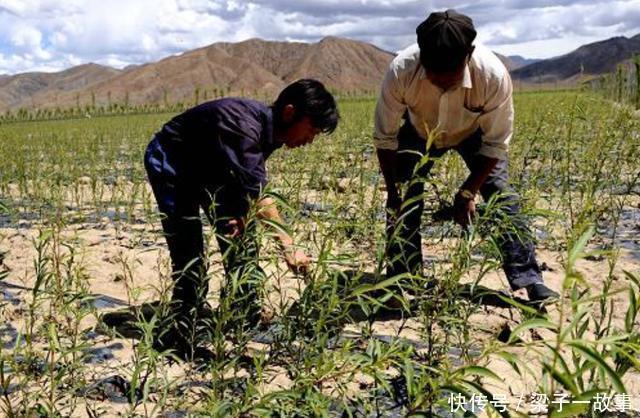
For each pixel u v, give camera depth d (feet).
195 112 10.88
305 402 8.53
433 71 10.37
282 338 9.93
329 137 44.55
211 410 8.24
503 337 11.60
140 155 44.88
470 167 13.43
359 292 7.40
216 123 10.45
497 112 11.67
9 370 10.14
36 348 11.28
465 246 9.59
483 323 12.29
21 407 9.10
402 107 12.17
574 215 18.39
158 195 11.26
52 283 9.82
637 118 26.61
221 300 9.11
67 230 20.45
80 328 12.40
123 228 21.47
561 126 26.11
